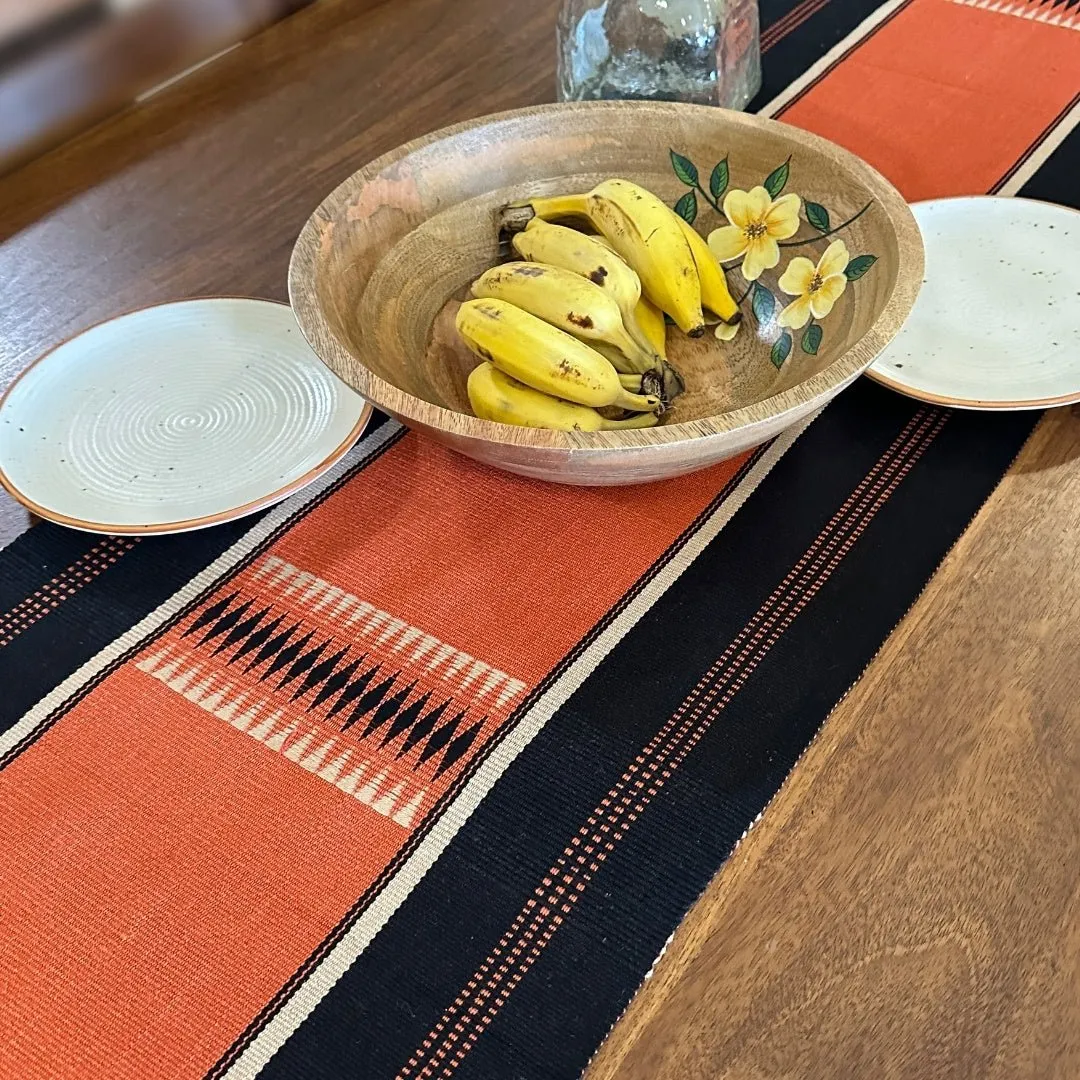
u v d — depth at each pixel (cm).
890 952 45
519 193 71
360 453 67
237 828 50
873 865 47
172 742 53
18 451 63
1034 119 89
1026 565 58
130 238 81
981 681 53
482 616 58
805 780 50
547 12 103
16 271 79
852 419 67
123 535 60
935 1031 42
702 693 54
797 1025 43
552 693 55
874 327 54
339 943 46
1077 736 51
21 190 86
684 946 45
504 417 58
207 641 57
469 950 46
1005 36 99
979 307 71
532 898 47
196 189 85
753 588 59
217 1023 44
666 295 64
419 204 68
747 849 48
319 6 105
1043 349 68
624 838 49
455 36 100
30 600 60
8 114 91
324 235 62
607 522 62
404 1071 42
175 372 68
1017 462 64
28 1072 43
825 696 54
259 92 95
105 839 50
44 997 45
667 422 63
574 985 45
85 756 53
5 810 51
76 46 94
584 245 62
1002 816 48
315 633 58
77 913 47
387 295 66
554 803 50
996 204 77
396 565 61
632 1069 42
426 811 50
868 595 58
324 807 51
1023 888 46
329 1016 44
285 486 60
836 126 89
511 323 57
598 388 56
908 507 62
